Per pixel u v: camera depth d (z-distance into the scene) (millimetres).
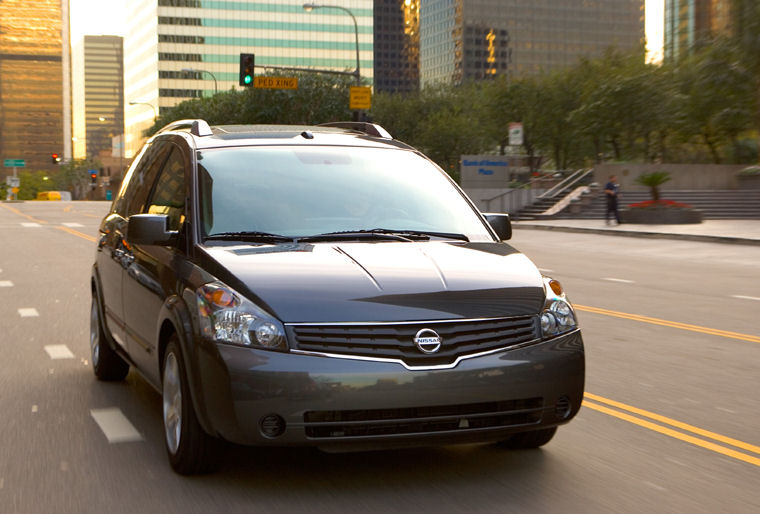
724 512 5938
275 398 5793
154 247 7926
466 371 5988
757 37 69000
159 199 8367
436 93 127000
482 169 62656
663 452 7348
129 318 8367
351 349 5906
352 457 7066
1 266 25344
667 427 8164
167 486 6414
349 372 5824
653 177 50594
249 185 7641
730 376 10492
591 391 9664
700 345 12648
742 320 15234
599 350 12227
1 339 12984
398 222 7609
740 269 25609
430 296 6156
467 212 8047
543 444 7273
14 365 11016
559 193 62312
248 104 98688
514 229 49719
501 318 6188
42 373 10516
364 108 58625
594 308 16766
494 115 98438
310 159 8102
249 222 7289
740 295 19062
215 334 6035
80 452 7277
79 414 8539
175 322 6516
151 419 8336
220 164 7832
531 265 6969
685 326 14469
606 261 28516
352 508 5961
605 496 6227
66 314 15609
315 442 5863
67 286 20156
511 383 6090
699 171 65750
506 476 6645
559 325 6457
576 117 88125
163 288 7141
